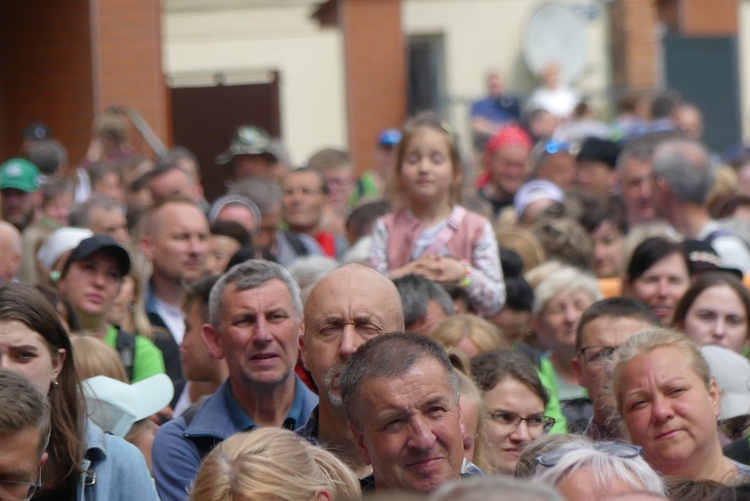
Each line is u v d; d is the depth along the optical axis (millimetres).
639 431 11906
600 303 14375
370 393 9945
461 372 12602
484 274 16625
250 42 45938
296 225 23938
